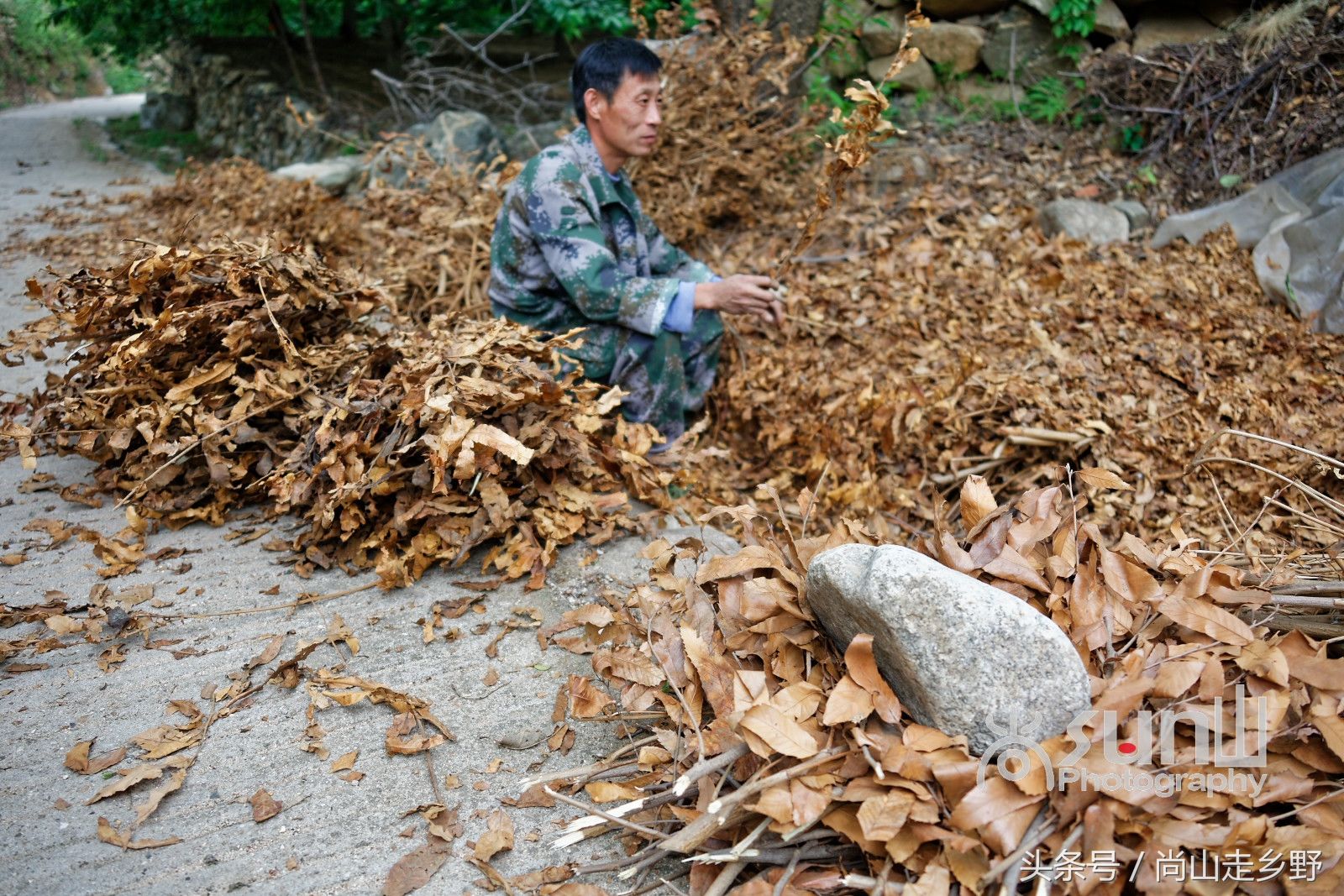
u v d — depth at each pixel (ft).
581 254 9.16
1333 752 4.42
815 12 16.31
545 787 5.18
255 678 6.24
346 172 20.90
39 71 64.44
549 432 7.47
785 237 13.91
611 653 5.72
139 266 8.28
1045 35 15.56
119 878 4.78
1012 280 11.84
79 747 5.54
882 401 9.64
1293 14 13.44
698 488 9.30
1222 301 11.07
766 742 4.45
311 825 5.13
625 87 9.22
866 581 4.58
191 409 8.04
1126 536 5.77
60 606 6.84
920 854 4.22
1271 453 8.59
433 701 6.04
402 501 7.23
